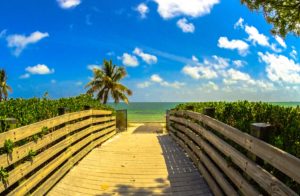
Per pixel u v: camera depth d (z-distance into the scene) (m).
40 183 4.64
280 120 3.46
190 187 5.22
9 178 3.45
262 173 2.91
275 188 2.61
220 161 4.50
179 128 9.48
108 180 5.57
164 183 5.43
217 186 4.65
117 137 12.20
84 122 7.58
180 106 10.27
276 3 5.77
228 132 4.12
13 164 3.66
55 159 5.25
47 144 4.82
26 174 3.97
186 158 7.31
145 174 5.96
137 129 18.59
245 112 4.33
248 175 3.32
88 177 5.74
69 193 4.90
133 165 6.63
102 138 9.91
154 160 7.10
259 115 3.90
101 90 28.22
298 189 2.48
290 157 2.38
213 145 5.16
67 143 6.01
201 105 7.60
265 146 2.86
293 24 6.29
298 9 5.84
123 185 5.31
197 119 6.67
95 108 9.21
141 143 9.87
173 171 6.17
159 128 19.23
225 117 4.95
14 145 3.70
